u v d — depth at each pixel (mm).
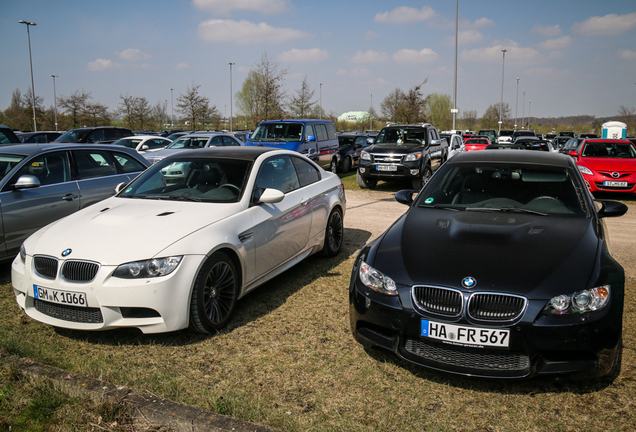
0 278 4887
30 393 2717
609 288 2699
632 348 3291
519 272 2771
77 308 3318
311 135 14242
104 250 3305
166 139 17734
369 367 3105
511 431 2441
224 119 62969
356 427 2461
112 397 2590
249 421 2449
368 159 12398
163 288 3225
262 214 4176
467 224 3477
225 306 3736
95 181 5742
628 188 10812
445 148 16719
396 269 2992
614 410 2604
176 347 3377
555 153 4688
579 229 3328
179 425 2420
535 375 2646
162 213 3787
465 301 2688
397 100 42906
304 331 3652
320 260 5594
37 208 5035
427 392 2812
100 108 42594
